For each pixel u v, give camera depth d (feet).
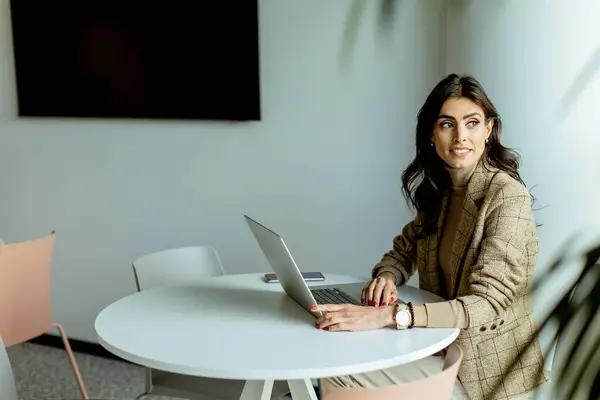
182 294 6.91
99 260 12.90
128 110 11.87
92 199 12.78
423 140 6.92
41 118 13.03
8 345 7.98
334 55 10.04
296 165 10.69
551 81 7.84
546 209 8.07
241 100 10.77
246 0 10.44
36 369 12.18
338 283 7.43
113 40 11.78
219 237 11.63
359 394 3.81
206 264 8.76
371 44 9.72
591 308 2.48
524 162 8.15
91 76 12.14
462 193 6.84
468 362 6.25
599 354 2.45
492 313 5.81
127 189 12.37
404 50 9.49
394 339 5.34
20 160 13.44
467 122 6.43
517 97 8.12
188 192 11.78
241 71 10.68
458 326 5.68
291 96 10.53
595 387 2.45
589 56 7.57
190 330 5.65
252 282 7.43
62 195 13.08
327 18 10.00
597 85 7.59
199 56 11.02
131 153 12.21
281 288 7.15
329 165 10.41
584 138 7.73
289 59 10.44
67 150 12.87
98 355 12.96
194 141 11.55
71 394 10.98
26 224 13.61
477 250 6.29
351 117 10.09
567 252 2.73
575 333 2.50
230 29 10.64
